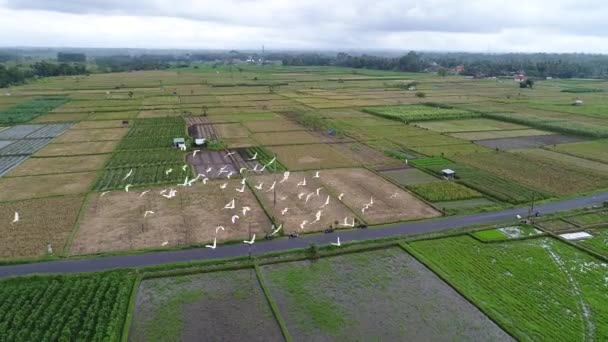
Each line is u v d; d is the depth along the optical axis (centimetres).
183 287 4478
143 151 9556
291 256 5038
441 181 7606
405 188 7250
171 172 8006
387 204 6594
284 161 8850
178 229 5669
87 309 4059
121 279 4512
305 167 8450
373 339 3791
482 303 4241
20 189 7081
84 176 7788
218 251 5122
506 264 4947
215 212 6222
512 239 5481
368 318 4056
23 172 8000
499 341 3788
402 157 9138
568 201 6750
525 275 4734
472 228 5784
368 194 7006
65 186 7238
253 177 7800
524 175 7962
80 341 3666
